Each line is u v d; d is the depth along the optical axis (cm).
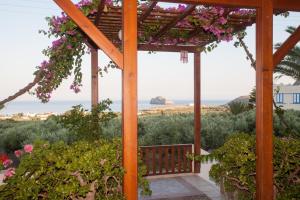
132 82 266
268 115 297
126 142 265
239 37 502
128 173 265
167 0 282
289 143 330
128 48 266
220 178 362
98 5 382
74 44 480
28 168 261
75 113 495
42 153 275
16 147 852
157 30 502
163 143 860
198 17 434
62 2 259
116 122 963
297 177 334
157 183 573
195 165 638
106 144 295
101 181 281
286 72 961
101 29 502
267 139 297
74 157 264
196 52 612
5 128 1009
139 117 1151
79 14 262
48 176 254
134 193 265
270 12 298
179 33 515
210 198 482
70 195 254
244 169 316
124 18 266
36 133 862
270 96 298
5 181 257
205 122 997
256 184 305
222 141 928
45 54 466
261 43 296
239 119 1024
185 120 1005
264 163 296
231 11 413
